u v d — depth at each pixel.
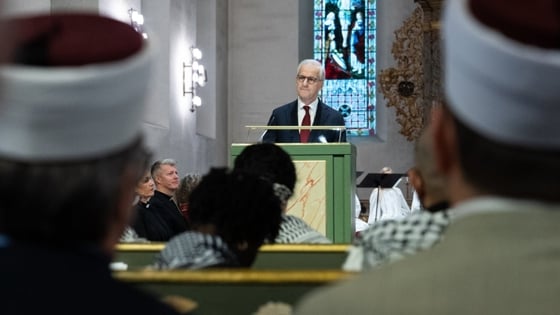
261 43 25.98
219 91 24.59
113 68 1.84
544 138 1.76
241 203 4.59
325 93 26.12
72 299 1.75
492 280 1.72
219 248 4.37
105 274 1.83
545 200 1.79
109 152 1.89
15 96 1.78
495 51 1.72
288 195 6.11
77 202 1.84
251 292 3.79
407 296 1.73
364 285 1.77
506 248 1.75
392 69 25.38
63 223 1.84
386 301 1.73
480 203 1.82
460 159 1.85
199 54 21.11
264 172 6.20
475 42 1.75
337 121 10.76
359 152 25.64
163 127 18.89
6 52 1.49
